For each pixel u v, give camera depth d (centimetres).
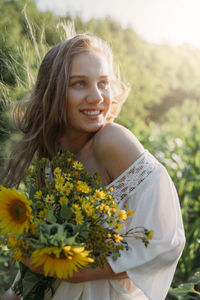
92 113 125
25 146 147
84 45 124
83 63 122
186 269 227
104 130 124
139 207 115
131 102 766
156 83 943
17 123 160
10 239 102
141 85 859
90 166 130
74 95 123
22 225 100
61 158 119
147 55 940
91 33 172
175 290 169
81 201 106
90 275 111
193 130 445
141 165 117
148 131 458
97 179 113
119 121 231
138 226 114
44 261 94
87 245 103
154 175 116
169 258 112
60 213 104
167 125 613
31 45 190
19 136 168
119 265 109
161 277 113
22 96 176
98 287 119
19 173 147
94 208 107
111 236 109
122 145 118
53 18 258
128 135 121
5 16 412
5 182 150
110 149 120
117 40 708
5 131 175
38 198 110
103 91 126
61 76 124
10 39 196
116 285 119
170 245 111
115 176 121
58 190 107
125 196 117
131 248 112
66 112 128
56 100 126
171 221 115
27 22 195
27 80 183
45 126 138
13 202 103
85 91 123
